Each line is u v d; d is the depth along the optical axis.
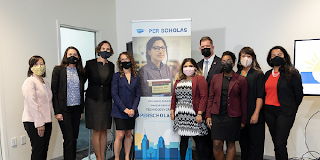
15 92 2.82
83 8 3.71
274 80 2.35
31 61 2.36
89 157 3.27
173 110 2.70
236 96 2.34
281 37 3.14
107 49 2.69
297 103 2.35
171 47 2.82
